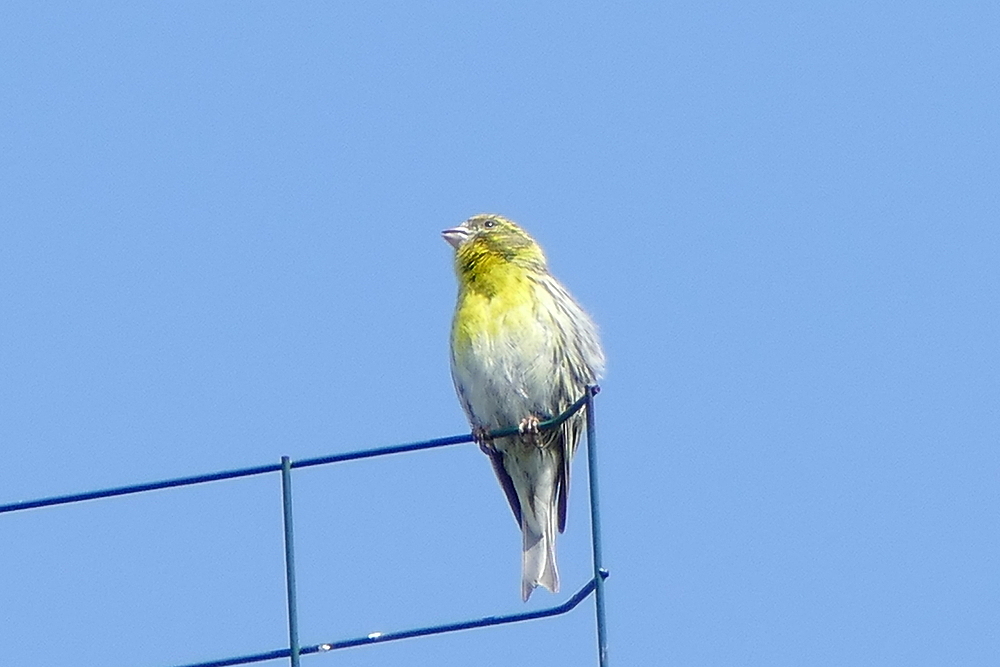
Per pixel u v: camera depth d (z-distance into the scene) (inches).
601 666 331.3
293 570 348.5
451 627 338.0
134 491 348.5
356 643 342.3
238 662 342.3
